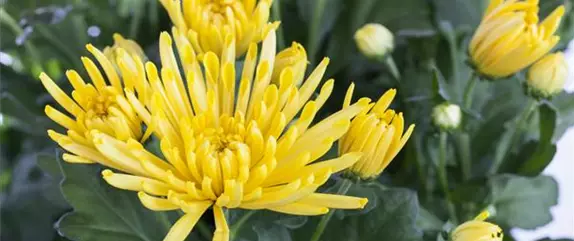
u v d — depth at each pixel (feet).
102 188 1.26
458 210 1.46
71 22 1.61
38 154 1.39
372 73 1.61
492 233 1.18
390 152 1.16
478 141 1.51
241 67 1.21
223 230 1.06
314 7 1.54
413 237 1.28
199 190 1.08
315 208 1.07
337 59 1.58
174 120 1.11
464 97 1.39
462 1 1.64
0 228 1.62
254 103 1.11
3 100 1.59
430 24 1.63
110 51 1.25
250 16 1.18
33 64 1.73
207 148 1.06
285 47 1.57
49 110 1.09
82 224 1.24
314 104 1.09
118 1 1.63
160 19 1.60
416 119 1.46
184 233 1.07
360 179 1.17
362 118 1.14
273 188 1.07
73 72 1.09
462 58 1.56
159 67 1.43
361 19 1.60
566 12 1.64
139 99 1.10
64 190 1.24
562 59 1.35
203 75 1.16
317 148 1.08
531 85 1.36
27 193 1.64
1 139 1.85
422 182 1.48
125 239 1.26
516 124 1.47
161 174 1.07
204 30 1.16
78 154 1.08
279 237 1.24
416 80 1.49
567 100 1.50
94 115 1.08
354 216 1.29
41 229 1.62
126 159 1.07
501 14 1.28
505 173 1.44
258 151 1.08
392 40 1.45
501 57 1.29
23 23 1.49
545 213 1.49
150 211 1.28
